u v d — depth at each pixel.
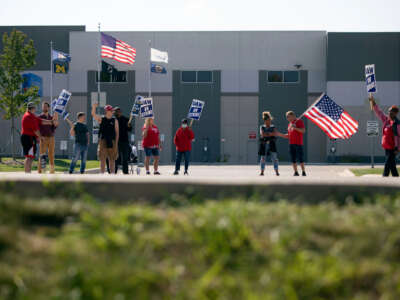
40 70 74.88
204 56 73.75
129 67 73.94
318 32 72.81
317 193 8.13
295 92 73.19
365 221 6.73
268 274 5.16
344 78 70.38
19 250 5.50
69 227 6.16
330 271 5.21
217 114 73.62
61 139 74.50
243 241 5.90
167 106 74.06
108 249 5.60
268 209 7.10
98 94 48.41
